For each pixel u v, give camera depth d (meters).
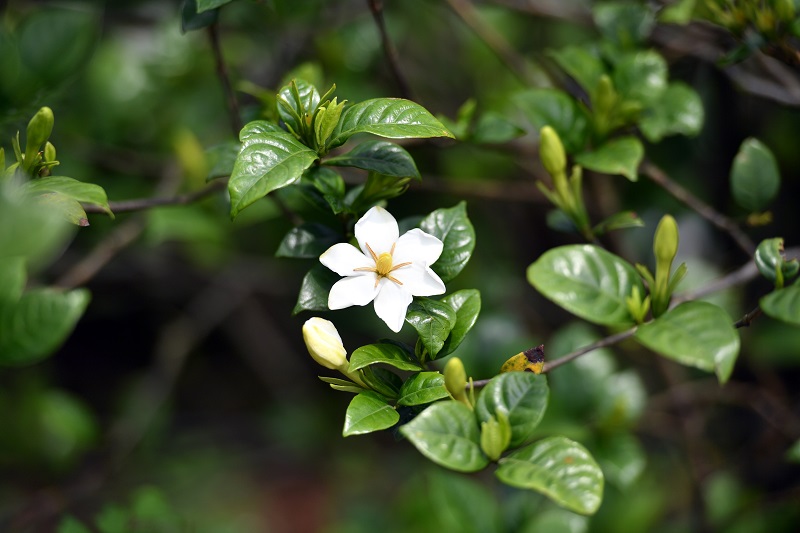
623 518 1.09
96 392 2.03
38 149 0.79
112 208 0.88
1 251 0.72
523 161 1.21
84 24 0.90
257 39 1.26
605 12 0.99
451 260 0.81
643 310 0.78
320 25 1.21
